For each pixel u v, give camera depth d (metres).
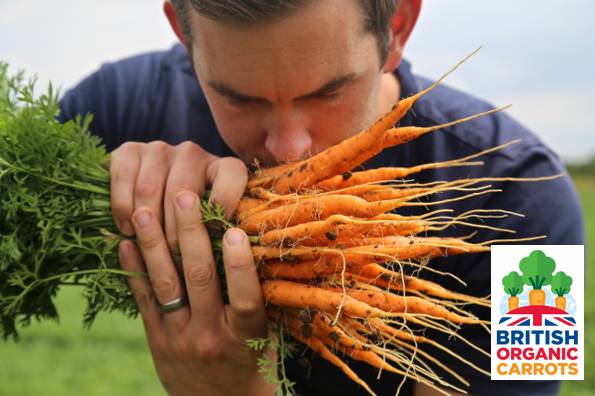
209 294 0.48
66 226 0.49
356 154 0.45
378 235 0.47
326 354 0.49
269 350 0.53
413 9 0.51
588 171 9.27
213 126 0.64
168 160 0.51
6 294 0.50
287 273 0.46
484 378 0.55
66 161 0.49
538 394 0.55
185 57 0.67
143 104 0.65
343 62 0.43
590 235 3.68
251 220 0.47
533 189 0.56
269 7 0.40
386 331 0.48
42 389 1.37
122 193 0.49
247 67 0.43
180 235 0.47
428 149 0.59
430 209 0.58
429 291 0.48
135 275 0.49
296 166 0.48
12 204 0.47
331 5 0.42
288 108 0.45
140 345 1.77
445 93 0.63
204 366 0.50
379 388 0.60
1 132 0.48
